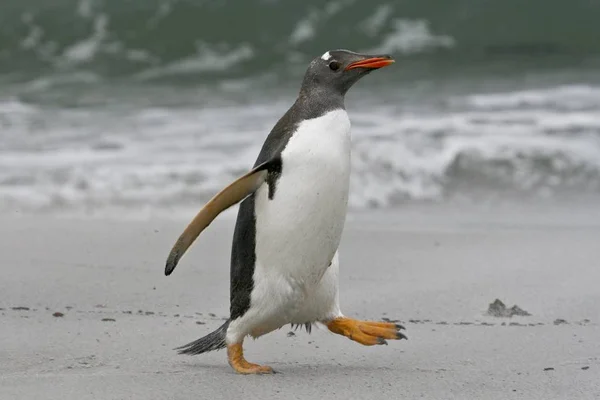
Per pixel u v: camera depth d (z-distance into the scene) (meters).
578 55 57.03
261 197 11.38
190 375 11.38
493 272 18.42
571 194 26.48
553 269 18.62
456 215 24.48
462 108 37.53
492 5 62.84
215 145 31.58
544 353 12.92
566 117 33.81
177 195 25.72
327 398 10.56
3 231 22.05
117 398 10.31
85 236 21.55
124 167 28.50
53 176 27.58
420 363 12.46
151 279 17.66
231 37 62.50
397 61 56.59
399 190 26.48
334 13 63.44
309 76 11.91
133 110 41.53
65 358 12.31
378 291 17.03
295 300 11.70
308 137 11.32
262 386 10.99
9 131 35.94
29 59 60.34
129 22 63.56
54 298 16.14
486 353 12.98
